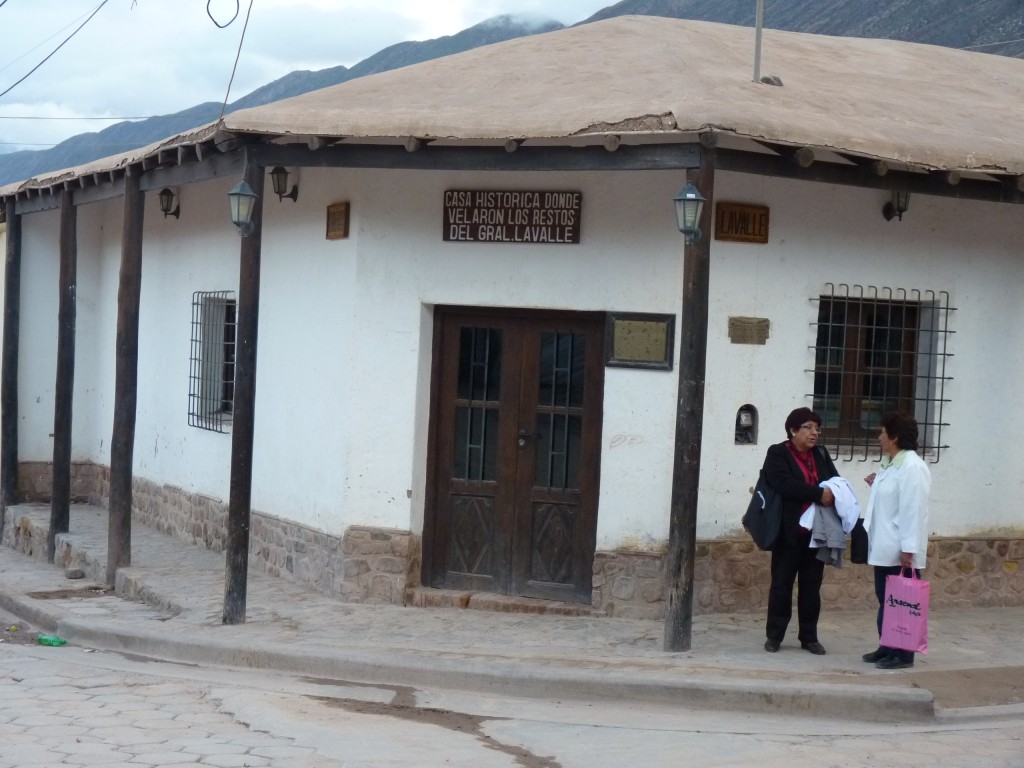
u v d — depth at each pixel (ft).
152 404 45.24
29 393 50.42
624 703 24.08
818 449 26.71
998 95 36.99
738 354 29.73
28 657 28.30
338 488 32.37
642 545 29.71
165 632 28.68
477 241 30.83
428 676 25.26
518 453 31.48
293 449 34.78
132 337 36.78
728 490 29.86
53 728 21.16
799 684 23.88
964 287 32.42
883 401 31.94
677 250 29.09
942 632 29.53
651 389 29.53
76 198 41.70
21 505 49.44
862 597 31.63
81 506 49.83
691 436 25.86
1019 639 28.99
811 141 25.72
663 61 31.65
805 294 30.45
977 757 20.53
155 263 45.27
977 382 32.73
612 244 29.71
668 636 26.40
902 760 20.27
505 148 27.55
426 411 31.96
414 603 31.58
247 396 29.27
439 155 28.22
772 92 30.27
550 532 31.19
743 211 29.43
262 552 36.24
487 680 24.91
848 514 25.91
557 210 30.12
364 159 28.76
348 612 30.66
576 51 34.45
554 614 30.42
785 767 19.70
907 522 24.89
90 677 25.81
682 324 25.80
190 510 41.47
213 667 27.17
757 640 27.63
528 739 21.39
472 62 34.96
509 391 31.55
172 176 34.40
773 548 26.37
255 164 29.48
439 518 32.17
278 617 30.12
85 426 51.06
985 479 32.96
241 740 20.56
